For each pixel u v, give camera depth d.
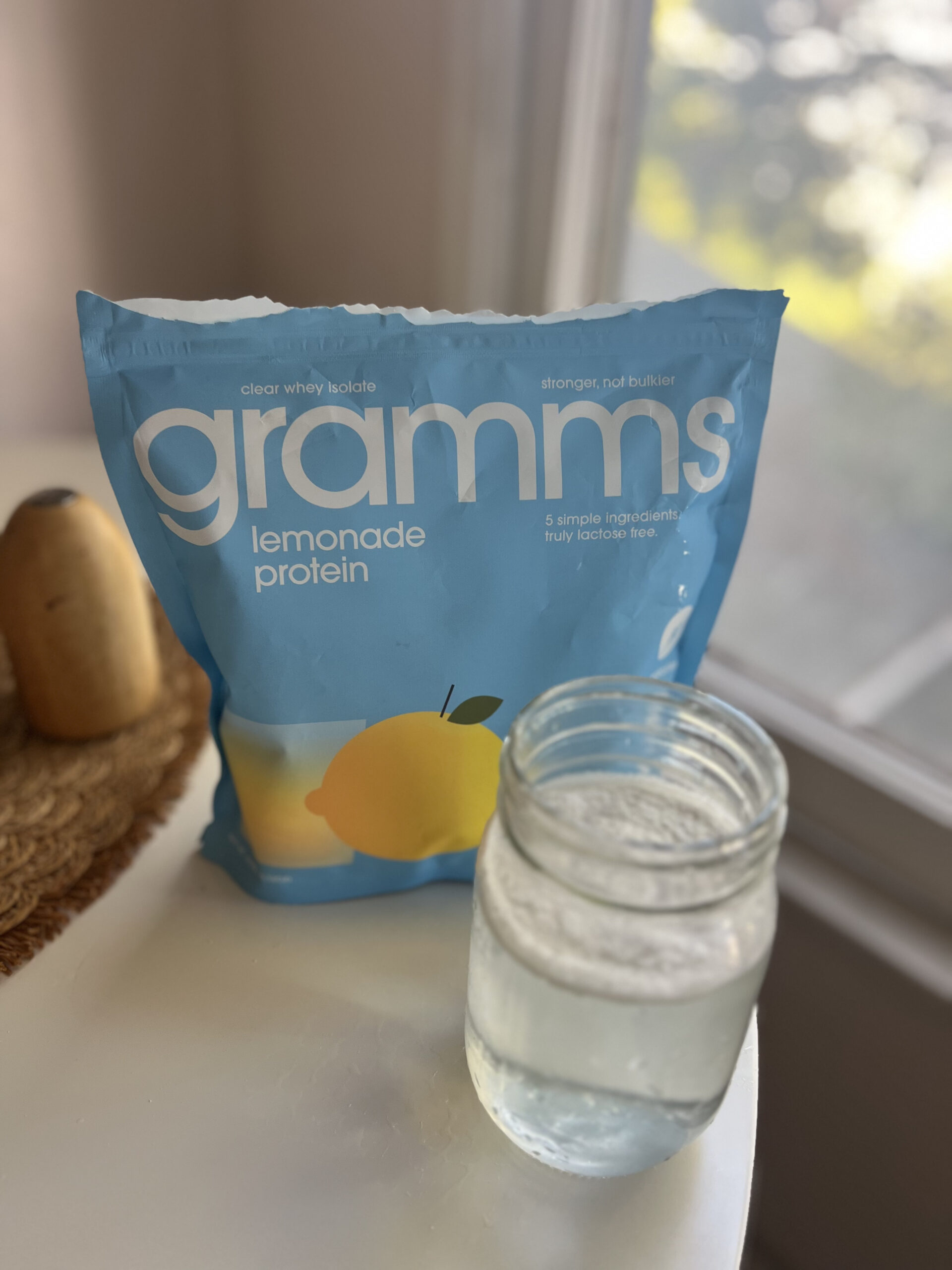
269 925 0.38
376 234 0.71
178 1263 0.27
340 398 0.34
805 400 0.66
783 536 0.69
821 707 0.66
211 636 0.35
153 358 0.33
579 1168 0.29
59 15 0.67
